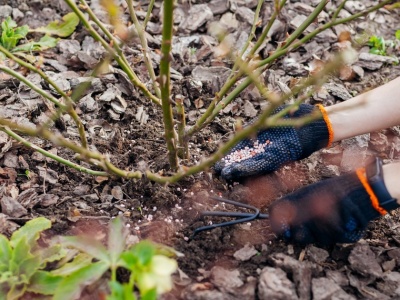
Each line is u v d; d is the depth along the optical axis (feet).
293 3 5.96
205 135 4.90
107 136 4.85
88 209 4.35
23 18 5.67
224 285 3.91
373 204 4.00
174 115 5.02
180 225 4.28
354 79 5.49
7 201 4.29
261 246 4.18
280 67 5.48
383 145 4.94
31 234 4.00
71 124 4.89
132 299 3.46
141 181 4.41
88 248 3.76
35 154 4.61
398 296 3.98
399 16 6.15
